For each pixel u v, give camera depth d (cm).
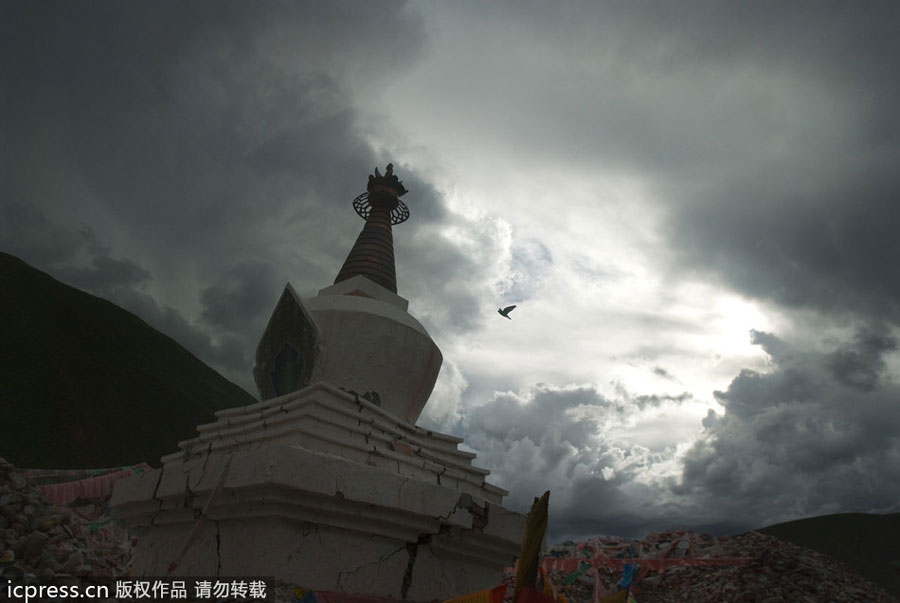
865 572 2320
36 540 873
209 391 5366
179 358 5656
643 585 1795
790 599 1565
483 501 720
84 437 3816
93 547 1070
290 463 574
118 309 5791
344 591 609
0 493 968
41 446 3516
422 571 684
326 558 609
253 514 601
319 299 944
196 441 778
